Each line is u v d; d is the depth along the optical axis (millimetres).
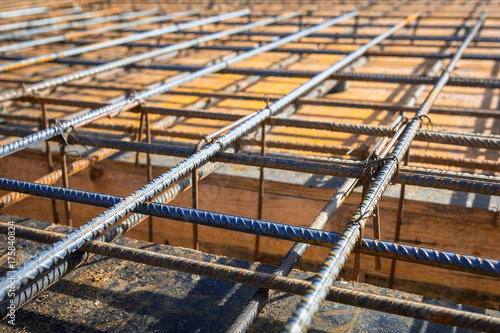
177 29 10930
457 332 2633
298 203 4973
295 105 6707
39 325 2705
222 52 12883
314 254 5152
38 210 6336
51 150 5762
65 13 17516
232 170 5199
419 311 2018
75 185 5809
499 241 4371
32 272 1978
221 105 7855
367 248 2232
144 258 2412
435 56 7391
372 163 2965
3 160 6035
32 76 10156
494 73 9758
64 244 2129
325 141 6242
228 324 2730
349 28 14531
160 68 7332
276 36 12703
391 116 7207
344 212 4820
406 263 4871
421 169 3354
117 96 7750
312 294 1781
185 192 5418
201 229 5594
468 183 2863
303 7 18281
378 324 2699
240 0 20984
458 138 3574
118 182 5602
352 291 2129
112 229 2898
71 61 8484
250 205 5184
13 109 7871
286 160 3244
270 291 2461
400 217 4211
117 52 12859
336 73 5969
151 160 5477
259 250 5371
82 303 2895
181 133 5402
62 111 7777
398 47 12734
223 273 2328
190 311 2834
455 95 8297
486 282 4613
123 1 21375
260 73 6184
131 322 2742
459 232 4484
